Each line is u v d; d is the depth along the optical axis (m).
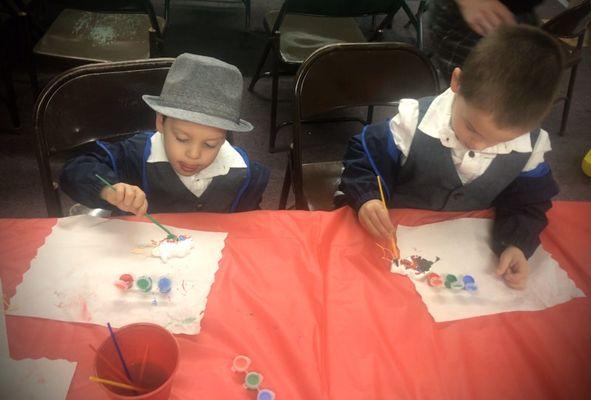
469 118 0.91
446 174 1.10
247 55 2.94
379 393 0.71
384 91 1.48
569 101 2.53
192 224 0.95
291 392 0.70
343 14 2.03
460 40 1.67
